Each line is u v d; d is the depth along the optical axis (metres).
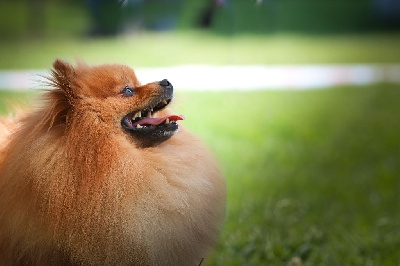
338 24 32.41
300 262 5.09
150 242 3.58
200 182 3.92
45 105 3.83
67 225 3.51
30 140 3.62
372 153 8.97
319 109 12.47
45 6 33.59
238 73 17.42
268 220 6.19
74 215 3.51
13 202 3.56
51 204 3.50
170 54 21.16
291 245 5.48
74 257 3.55
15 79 15.15
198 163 4.01
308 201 6.86
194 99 13.30
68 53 20.28
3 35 26.61
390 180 7.60
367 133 10.27
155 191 3.65
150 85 3.96
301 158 8.73
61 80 3.77
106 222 3.52
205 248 3.96
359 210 6.64
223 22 24.98
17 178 3.55
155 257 3.61
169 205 3.66
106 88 3.86
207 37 25.67
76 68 3.99
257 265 5.14
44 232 3.52
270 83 16.08
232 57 20.77
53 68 3.90
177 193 3.73
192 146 4.13
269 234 5.78
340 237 5.82
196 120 10.97
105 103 3.78
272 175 7.86
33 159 3.54
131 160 3.66
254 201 6.83
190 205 3.79
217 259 5.18
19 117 4.12
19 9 33.44
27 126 3.76
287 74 17.30
